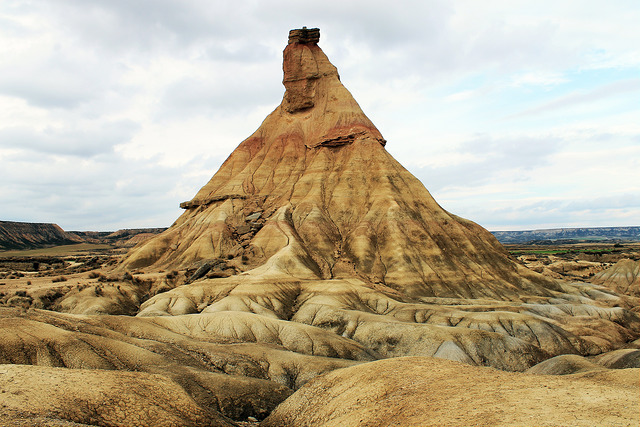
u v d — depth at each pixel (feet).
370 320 283.79
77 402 107.96
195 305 320.50
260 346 220.43
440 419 94.43
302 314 309.22
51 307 317.42
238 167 591.37
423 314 313.32
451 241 468.75
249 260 420.77
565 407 88.22
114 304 324.80
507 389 106.22
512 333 282.97
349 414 119.34
